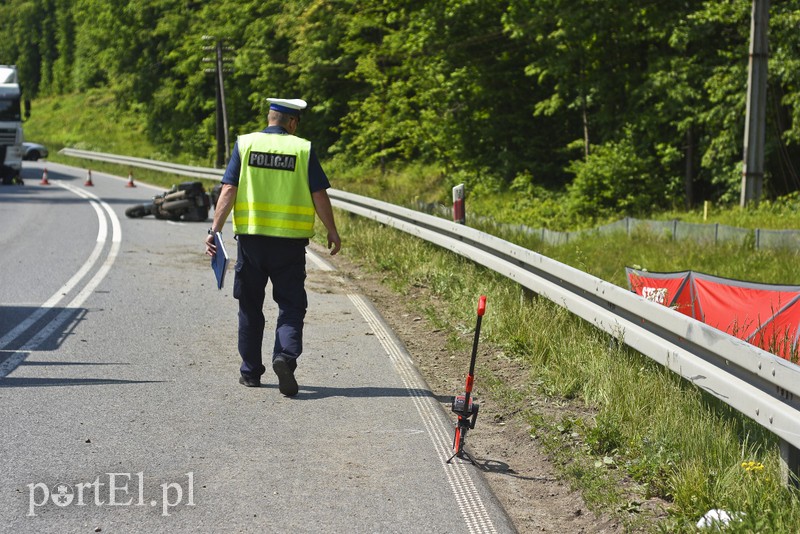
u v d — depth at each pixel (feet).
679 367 21.40
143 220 77.41
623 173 100.63
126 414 23.29
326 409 24.16
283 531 16.56
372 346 31.60
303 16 158.71
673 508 17.74
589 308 27.99
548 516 18.15
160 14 231.71
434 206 62.95
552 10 108.06
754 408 17.81
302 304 25.52
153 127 236.63
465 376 28.19
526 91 125.39
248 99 182.91
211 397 25.00
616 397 23.21
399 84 131.44
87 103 283.59
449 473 19.75
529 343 29.78
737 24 101.09
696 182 108.37
